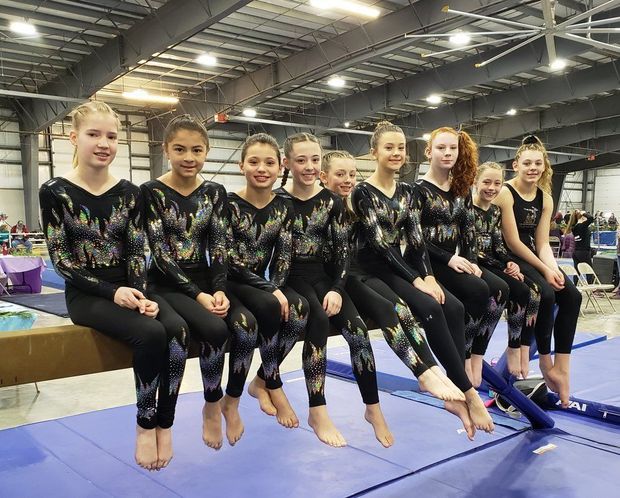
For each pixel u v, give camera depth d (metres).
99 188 1.94
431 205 2.54
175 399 1.83
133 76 11.51
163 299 1.95
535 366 4.16
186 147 2.04
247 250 2.25
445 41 9.77
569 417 3.49
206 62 10.09
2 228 10.70
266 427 3.24
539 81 12.17
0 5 8.09
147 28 8.59
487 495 2.52
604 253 11.02
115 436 3.09
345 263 2.31
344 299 2.25
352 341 2.16
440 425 3.33
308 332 2.14
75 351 1.79
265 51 10.24
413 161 16.97
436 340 2.21
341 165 2.78
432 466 2.80
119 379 4.55
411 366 2.13
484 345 2.54
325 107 13.62
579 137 15.95
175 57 10.47
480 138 15.91
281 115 15.07
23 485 2.53
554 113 14.40
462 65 10.59
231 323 1.97
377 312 2.21
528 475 2.70
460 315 2.30
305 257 2.33
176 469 2.71
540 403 3.62
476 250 2.64
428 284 2.30
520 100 12.54
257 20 8.86
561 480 2.65
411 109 14.77
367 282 2.38
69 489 2.50
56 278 9.65
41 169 14.05
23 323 4.02
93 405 3.94
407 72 11.65
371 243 2.38
